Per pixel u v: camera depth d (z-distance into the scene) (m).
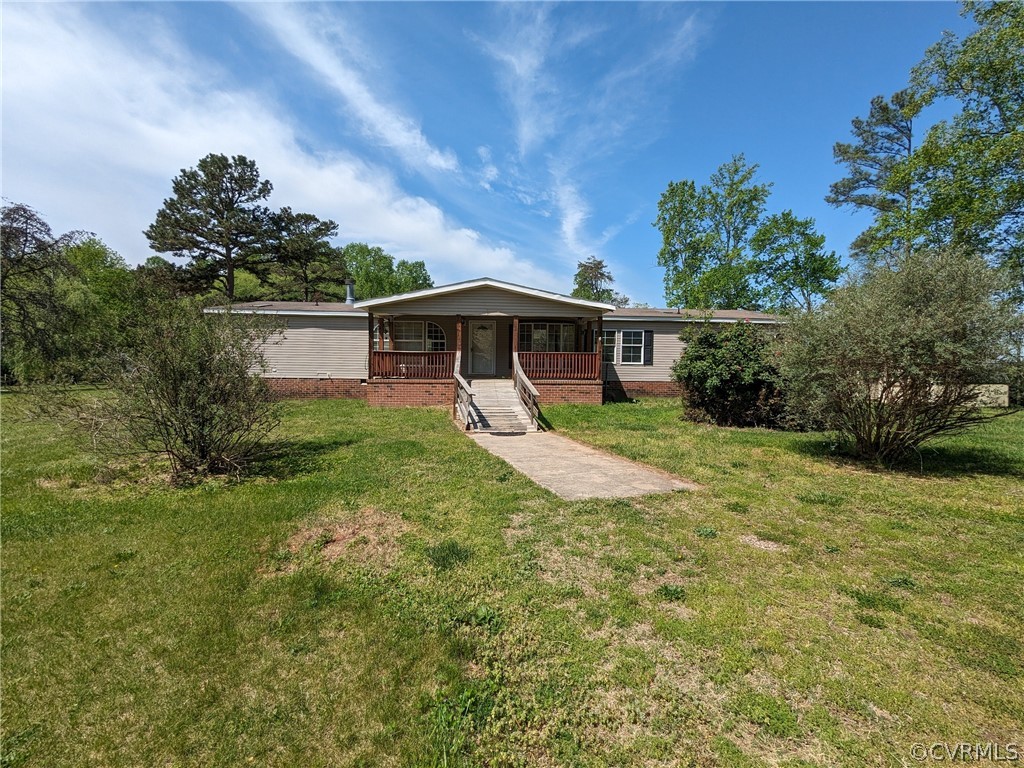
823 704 2.28
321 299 33.06
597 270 53.84
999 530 4.53
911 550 4.06
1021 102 16.66
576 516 4.88
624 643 2.77
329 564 3.85
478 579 3.54
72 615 3.04
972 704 2.28
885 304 6.49
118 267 30.52
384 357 13.96
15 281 16.58
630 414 12.95
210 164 25.83
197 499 5.39
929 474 6.66
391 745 2.07
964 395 6.55
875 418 7.09
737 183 30.42
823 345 6.87
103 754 2.02
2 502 5.28
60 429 6.60
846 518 4.85
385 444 8.48
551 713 2.24
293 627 2.95
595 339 17.12
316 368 16.62
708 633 2.84
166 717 2.22
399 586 3.47
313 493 5.60
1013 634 2.84
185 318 6.07
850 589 3.38
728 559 3.87
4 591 3.35
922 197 19.22
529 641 2.79
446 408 13.55
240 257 27.42
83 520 4.71
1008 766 1.93
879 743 2.04
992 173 16.81
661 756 1.99
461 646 2.74
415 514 4.91
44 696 2.35
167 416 6.02
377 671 2.55
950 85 17.92
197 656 2.66
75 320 16.89
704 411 11.81
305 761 1.99
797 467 7.06
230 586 3.45
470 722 2.19
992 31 16.45
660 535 4.38
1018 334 6.01
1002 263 16.50
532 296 14.55
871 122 27.00
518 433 10.54
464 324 17.23
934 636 2.82
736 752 2.00
